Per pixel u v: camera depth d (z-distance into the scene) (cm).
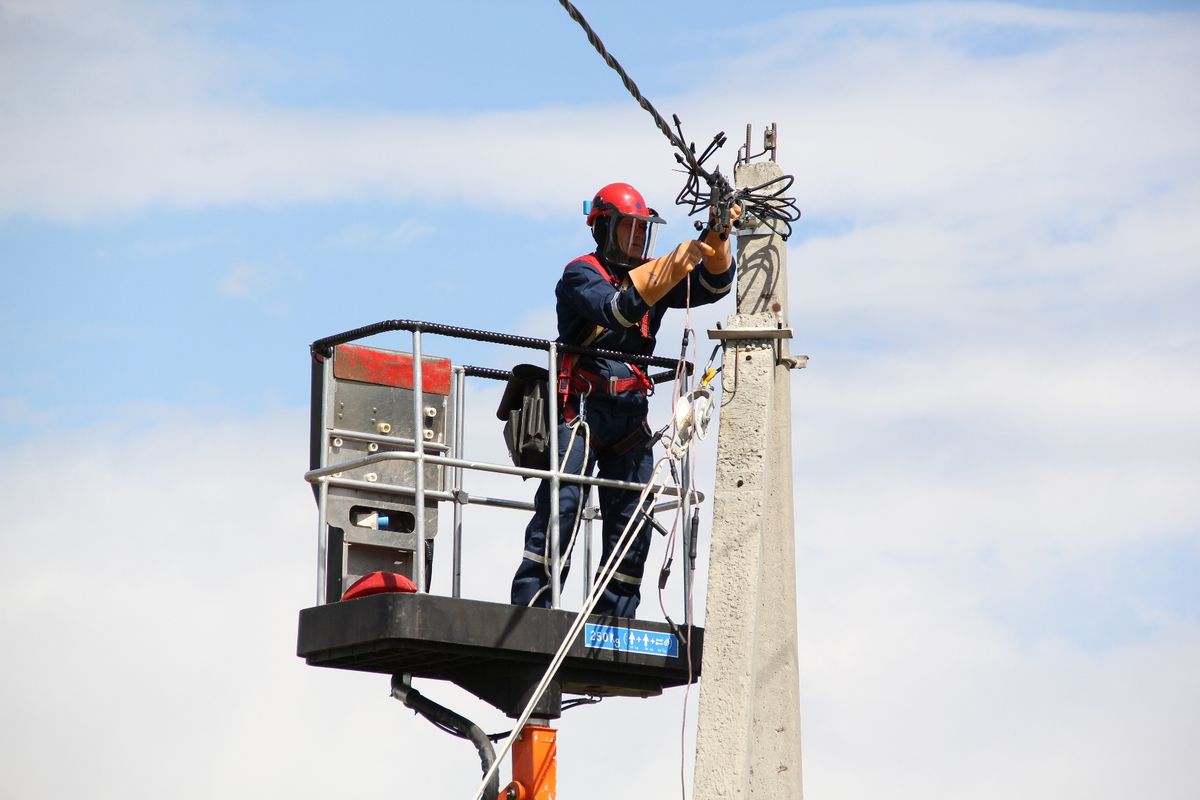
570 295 1527
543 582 1524
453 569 1631
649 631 1529
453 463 1453
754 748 1483
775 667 1499
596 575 1590
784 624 1509
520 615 1451
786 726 1491
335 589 1560
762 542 1375
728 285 1570
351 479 1562
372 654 1459
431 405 1630
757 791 1474
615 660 1499
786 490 1534
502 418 1575
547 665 1498
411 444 1606
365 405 1592
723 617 1353
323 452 1556
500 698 1518
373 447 1588
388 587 1445
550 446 1502
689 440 1492
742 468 1395
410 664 1516
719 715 1327
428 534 1598
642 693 1608
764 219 1502
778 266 1502
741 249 1503
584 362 1545
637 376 1558
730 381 1423
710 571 1370
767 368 1416
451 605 1419
